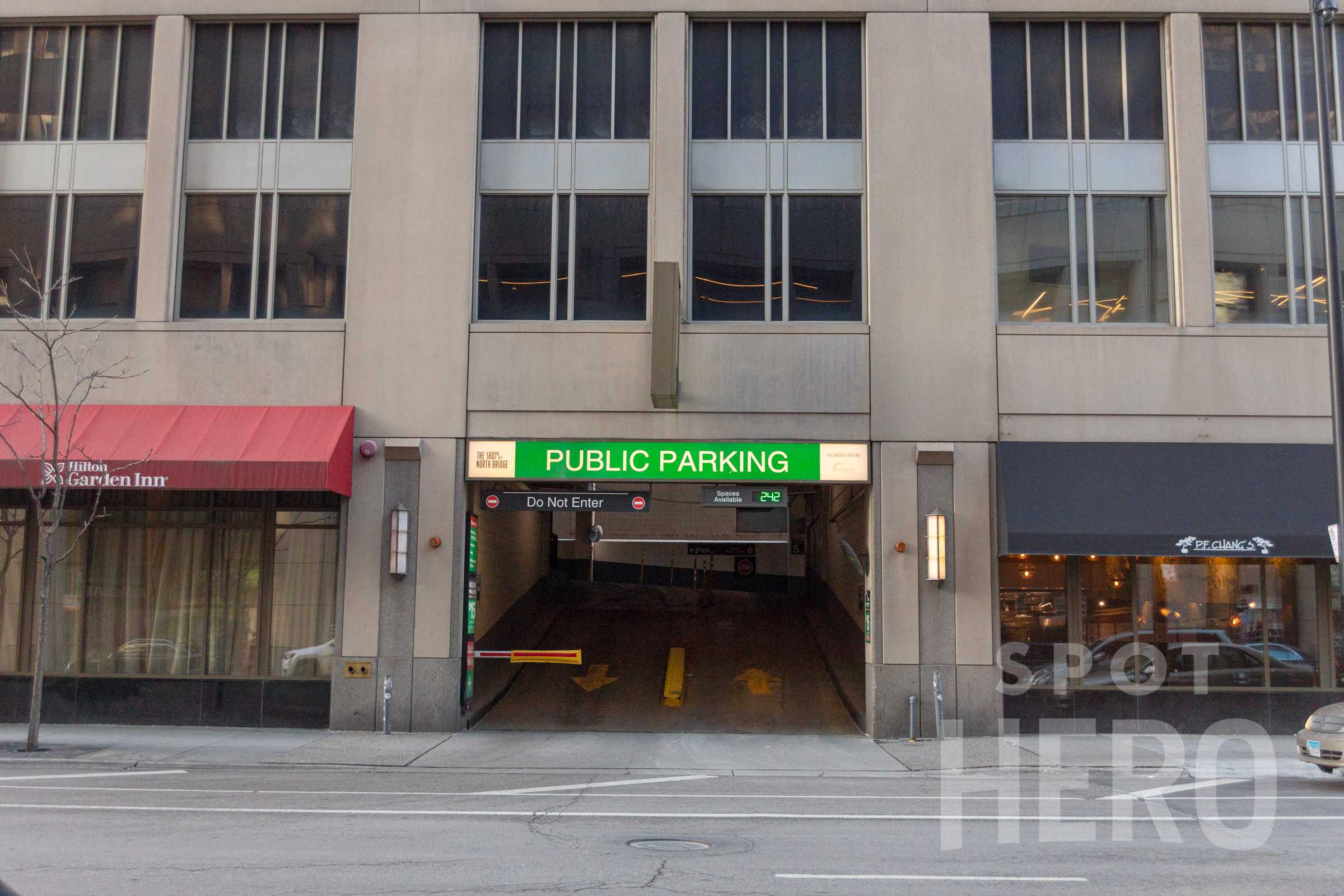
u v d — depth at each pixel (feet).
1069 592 60.08
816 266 61.77
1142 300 61.36
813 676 75.77
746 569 120.98
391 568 58.59
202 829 33.58
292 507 61.57
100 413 59.62
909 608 58.44
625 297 61.72
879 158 61.16
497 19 63.31
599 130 62.95
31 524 62.23
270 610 60.85
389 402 60.29
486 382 60.39
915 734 57.11
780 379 60.03
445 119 62.03
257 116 63.46
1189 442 59.11
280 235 62.64
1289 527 55.93
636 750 54.03
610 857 30.04
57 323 60.75
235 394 60.54
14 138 63.52
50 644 61.21
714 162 62.54
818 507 97.76
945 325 60.08
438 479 59.77
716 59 63.41
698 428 59.88
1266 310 61.21
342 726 58.65
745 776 47.39
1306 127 62.18
